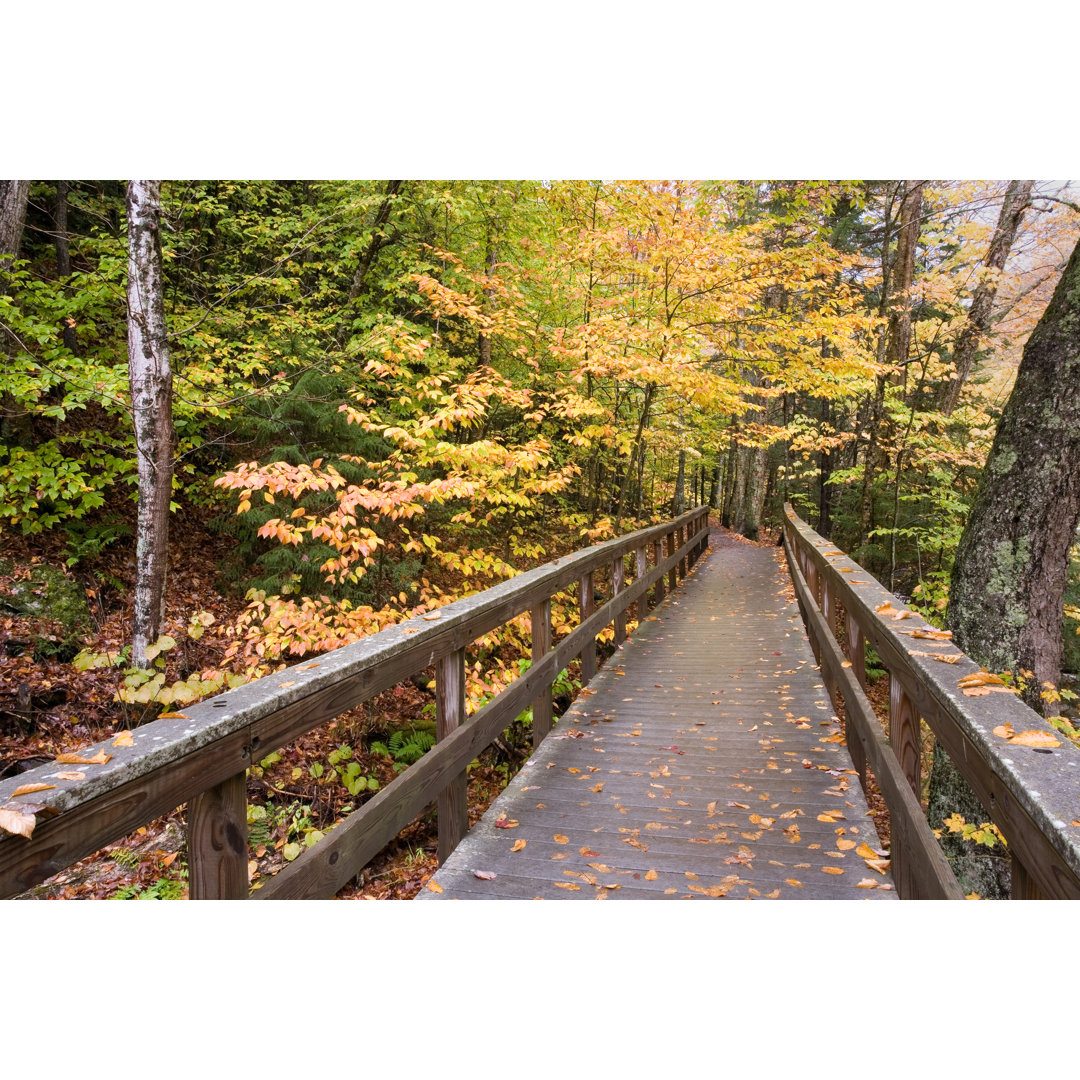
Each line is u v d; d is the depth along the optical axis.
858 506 14.50
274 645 5.62
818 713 4.96
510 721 3.81
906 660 2.43
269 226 10.92
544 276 10.77
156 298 5.82
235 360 8.67
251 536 8.12
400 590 7.88
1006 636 5.03
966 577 5.26
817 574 6.45
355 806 5.55
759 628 8.18
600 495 13.36
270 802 5.23
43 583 7.07
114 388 6.41
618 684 5.91
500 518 10.31
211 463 9.50
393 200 9.79
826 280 10.30
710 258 9.45
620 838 3.18
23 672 6.07
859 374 10.30
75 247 10.81
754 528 22.23
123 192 11.50
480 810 5.97
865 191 11.73
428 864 4.99
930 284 12.55
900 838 2.49
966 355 13.73
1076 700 8.44
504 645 8.10
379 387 9.35
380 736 6.62
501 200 10.39
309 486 5.59
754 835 3.16
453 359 9.57
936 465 12.34
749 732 4.62
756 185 13.13
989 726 1.72
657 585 10.23
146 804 1.51
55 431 8.62
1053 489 4.89
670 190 9.32
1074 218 13.27
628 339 9.13
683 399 11.61
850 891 2.67
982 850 4.66
